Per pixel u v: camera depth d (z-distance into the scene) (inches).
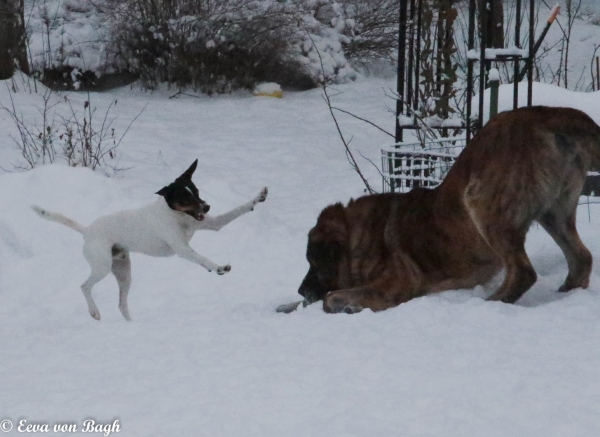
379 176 536.4
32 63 787.4
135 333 257.9
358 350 218.7
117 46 834.2
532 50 358.3
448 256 279.7
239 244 406.6
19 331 291.9
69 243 402.6
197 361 219.1
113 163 551.8
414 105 438.6
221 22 841.5
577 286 283.9
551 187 262.7
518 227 264.1
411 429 163.5
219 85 844.0
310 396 185.3
